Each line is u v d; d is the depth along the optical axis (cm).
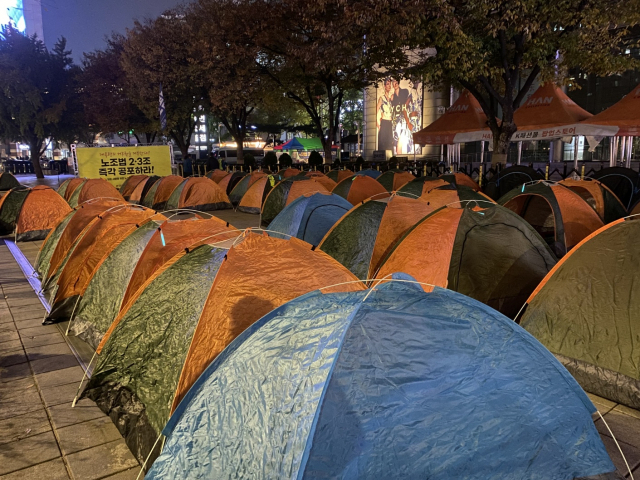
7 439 364
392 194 788
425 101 3269
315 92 2545
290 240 431
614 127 1493
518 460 234
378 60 1881
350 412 216
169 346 365
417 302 260
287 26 1853
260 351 256
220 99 2145
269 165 2980
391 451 214
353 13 1284
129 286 498
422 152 3366
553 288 450
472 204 618
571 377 252
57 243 756
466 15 1263
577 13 1205
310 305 275
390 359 231
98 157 1973
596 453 251
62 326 604
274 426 223
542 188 820
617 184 1221
